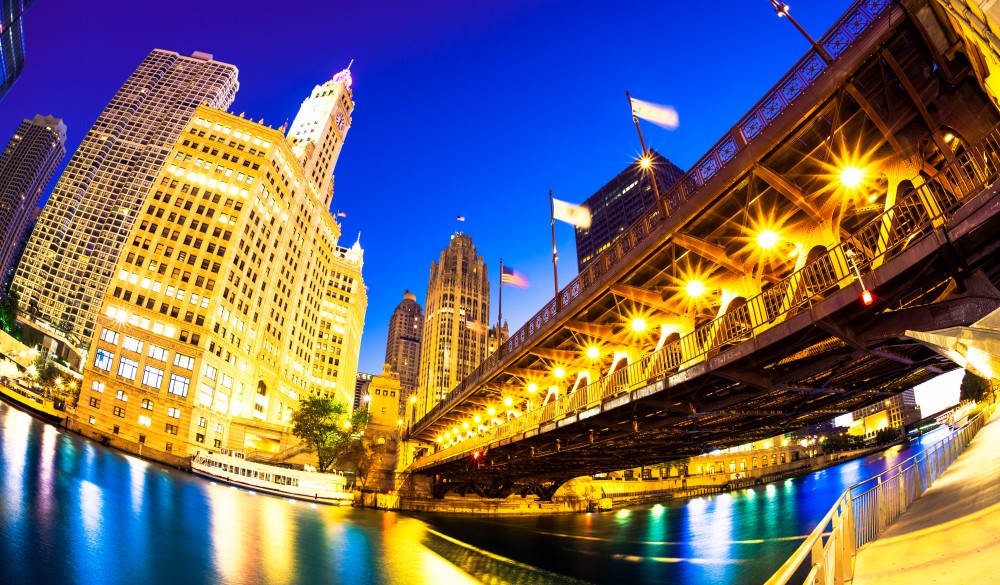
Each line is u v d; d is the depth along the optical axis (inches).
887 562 353.1
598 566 1256.2
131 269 3211.1
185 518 1171.3
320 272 5260.8
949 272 487.2
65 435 2294.5
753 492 3422.7
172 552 858.8
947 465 932.6
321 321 5693.9
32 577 604.1
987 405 2544.3
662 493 3959.2
